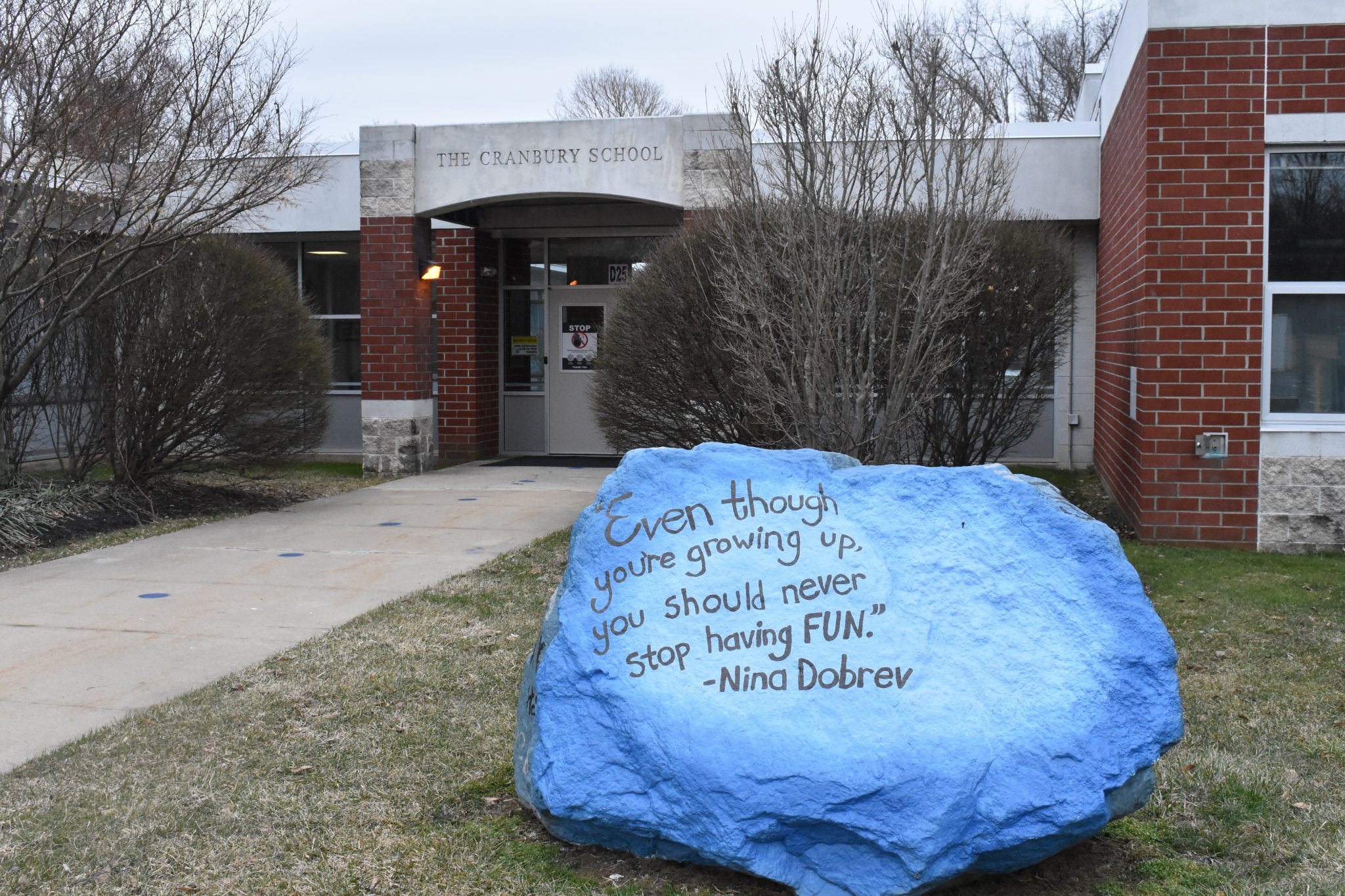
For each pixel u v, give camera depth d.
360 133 14.16
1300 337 9.34
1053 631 3.99
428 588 8.16
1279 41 9.07
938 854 3.61
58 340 11.16
